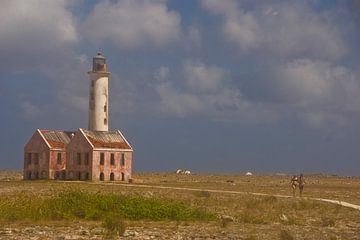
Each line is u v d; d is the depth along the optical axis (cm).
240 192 9075
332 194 9162
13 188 9062
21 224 4144
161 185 11625
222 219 4550
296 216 5194
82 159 13425
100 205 4719
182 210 4788
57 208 4641
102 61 14412
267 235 3762
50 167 13788
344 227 4303
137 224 4275
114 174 13588
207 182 14762
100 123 14175
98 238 3478
